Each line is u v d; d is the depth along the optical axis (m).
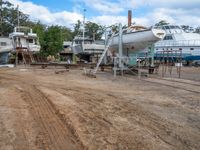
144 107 9.31
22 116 7.65
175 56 39.41
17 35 37.84
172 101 10.68
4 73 21.62
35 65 30.06
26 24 71.06
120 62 21.86
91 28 77.25
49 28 51.00
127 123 7.18
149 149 5.44
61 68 29.31
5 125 6.79
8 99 10.08
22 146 5.46
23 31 40.62
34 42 39.44
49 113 8.03
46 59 49.50
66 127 6.70
